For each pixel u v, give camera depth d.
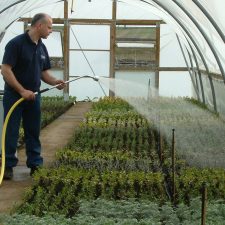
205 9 11.28
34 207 6.93
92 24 22.22
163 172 8.98
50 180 8.18
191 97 21.45
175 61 22.22
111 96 20.30
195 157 9.95
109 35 22.33
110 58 22.36
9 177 8.81
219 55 13.57
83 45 22.28
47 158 10.55
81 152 10.51
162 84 22.39
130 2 19.23
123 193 7.57
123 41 22.36
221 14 10.70
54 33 22.23
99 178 8.35
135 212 6.40
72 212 6.82
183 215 6.35
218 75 15.41
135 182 8.11
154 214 6.37
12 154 8.80
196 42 16.55
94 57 22.36
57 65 22.34
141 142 11.52
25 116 8.92
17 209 6.84
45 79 9.26
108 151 10.78
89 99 22.14
